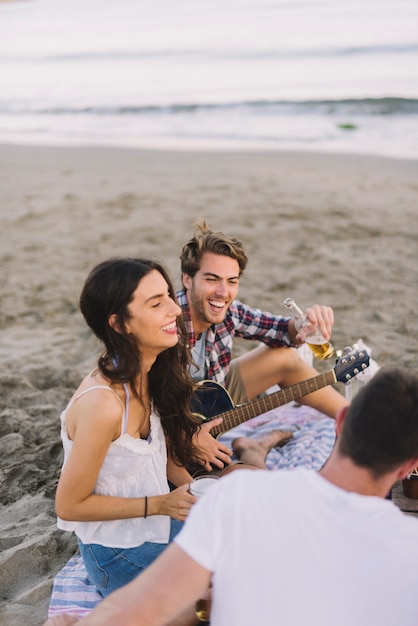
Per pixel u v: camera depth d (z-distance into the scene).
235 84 20.30
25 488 3.51
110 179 10.68
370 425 1.58
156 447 2.53
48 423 4.07
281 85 19.31
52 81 24.97
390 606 1.54
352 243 7.23
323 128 14.31
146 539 2.44
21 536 3.10
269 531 1.57
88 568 2.55
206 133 14.68
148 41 31.89
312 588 1.55
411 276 6.33
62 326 5.57
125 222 8.28
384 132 13.54
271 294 6.08
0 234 8.04
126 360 2.37
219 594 1.62
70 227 8.19
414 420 1.58
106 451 2.36
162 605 1.61
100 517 2.39
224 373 3.41
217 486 1.66
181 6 42.94
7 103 20.94
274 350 3.51
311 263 6.74
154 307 2.37
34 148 13.89
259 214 8.35
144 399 2.52
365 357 3.21
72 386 4.59
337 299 5.93
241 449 3.45
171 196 9.42
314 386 3.21
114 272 2.37
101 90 21.94
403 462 1.60
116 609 1.62
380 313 5.61
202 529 1.61
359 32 25.66
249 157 11.91
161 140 14.27
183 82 21.84
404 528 1.56
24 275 6.71
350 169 10.63
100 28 39.22
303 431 3.74
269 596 1.57
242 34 29.27
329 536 1.56
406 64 20.42
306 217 8.16
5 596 2.80
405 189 9.27
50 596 2.75
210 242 3.16
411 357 4.87
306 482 1.61
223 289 3.16
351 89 17.64
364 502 1.58
